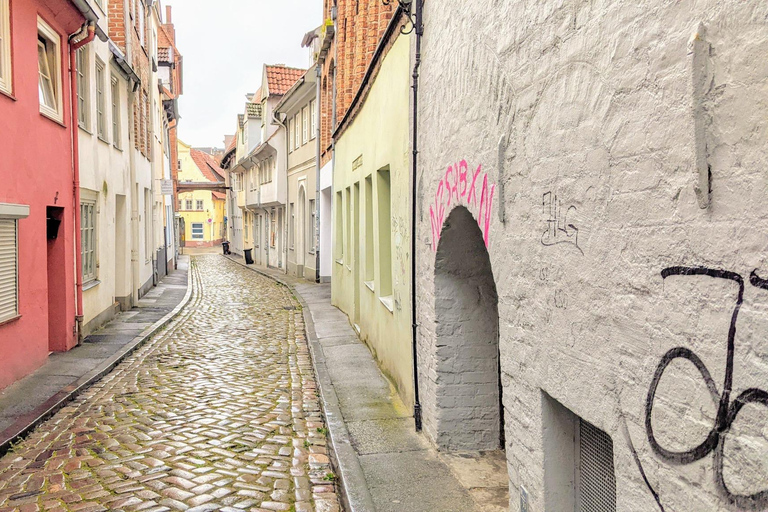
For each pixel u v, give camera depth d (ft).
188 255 179.52
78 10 37.14
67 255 38.50
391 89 28.58
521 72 12.16
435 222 20.15
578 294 9.97
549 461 12.03
